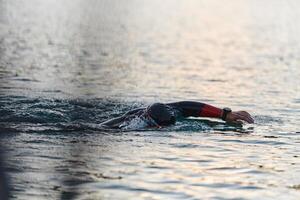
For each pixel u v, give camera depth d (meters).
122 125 39.53
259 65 76.69
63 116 41.38
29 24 113.69
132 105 47.38
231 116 41.31
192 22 139.12
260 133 39.62
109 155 33.69
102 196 27.80
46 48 83.25
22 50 80.12
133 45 92.50
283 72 70.50
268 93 56.00
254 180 30.77
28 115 40.34
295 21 144.62
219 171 31.94
